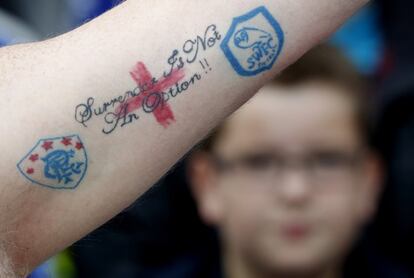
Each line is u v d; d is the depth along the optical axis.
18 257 1.84
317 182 3.60
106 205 1.85
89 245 2.32
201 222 4.12
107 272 4.13
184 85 1.83
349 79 3.70
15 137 1.79
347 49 5.20
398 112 4.29
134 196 1.86
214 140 3.67
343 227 3.66
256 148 3.60
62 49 1.82
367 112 3.80
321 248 3.64
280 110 3.60
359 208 3.79
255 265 3.69
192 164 3.80
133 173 1.84
